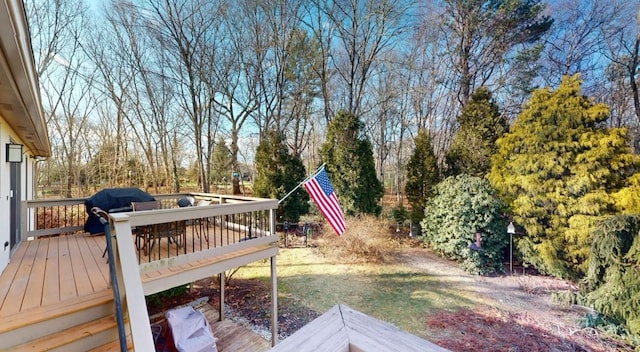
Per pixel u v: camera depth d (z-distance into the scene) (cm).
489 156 970
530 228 758
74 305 261
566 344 480
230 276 744
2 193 355
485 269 789
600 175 678
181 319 396
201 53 1407
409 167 1138
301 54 1439
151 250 411
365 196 1111
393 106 1661
